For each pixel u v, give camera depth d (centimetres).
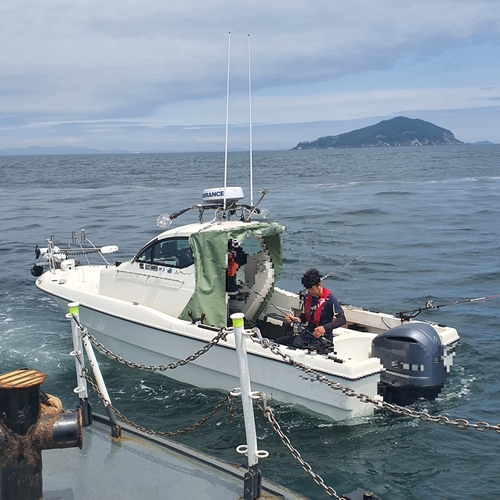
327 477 517
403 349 630
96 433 450
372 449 564
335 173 5675
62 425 327
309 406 625
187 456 414
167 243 782
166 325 739
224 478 386
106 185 4525
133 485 379
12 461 322
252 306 795
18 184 4831
